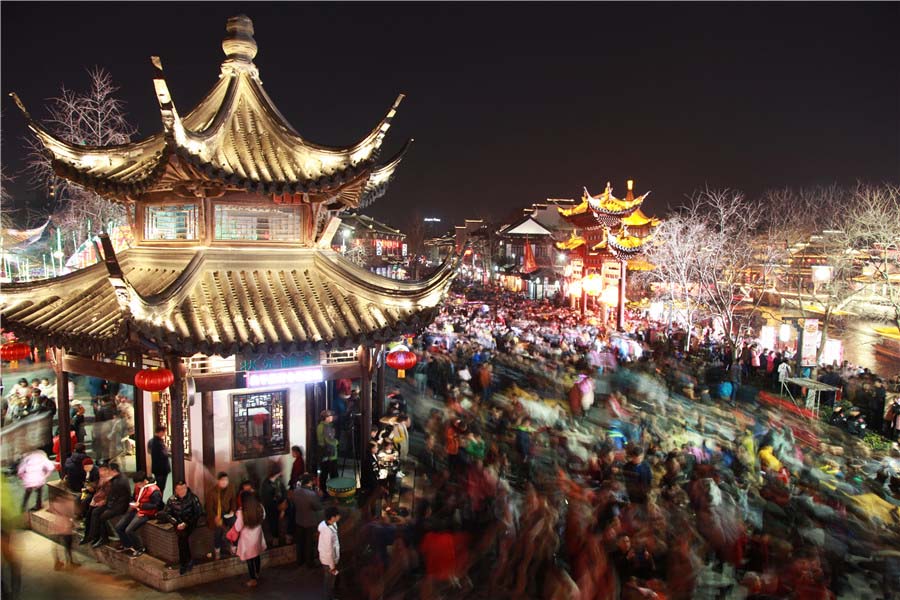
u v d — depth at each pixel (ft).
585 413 72.54
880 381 82.28
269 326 42.34
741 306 170.60
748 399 84.94
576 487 41.09
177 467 41.24
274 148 46.24
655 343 112.47
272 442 47.55
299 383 47.50
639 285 186.70
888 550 38.63
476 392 77.77
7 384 78.18
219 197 45.39
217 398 45.09
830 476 48.26
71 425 54.95
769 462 49.11
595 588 33.60
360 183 45.50
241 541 38.42
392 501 46.01
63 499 41.57
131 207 51.24
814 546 35.04
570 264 182.39
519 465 54.08
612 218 145.48
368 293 46.73
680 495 42.93
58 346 43.19
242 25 48.57
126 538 40.93
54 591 38.04
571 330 114.93
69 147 47.73
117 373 45.80
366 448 49.39
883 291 126.41
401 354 52.08
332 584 36.91
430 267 440.86
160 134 47.88
